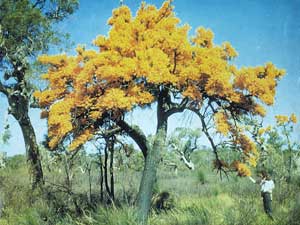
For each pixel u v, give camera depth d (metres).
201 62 13.45
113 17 14.24
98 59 12.92
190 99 13.24
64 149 14.07
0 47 17.73
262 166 18.66
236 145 14.28
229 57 14.36
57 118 12.73
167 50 13.42
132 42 13.59
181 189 20.92
